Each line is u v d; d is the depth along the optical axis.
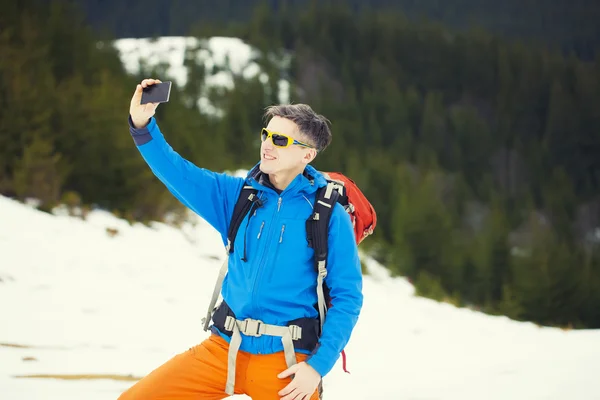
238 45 150.38
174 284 10.57
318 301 2.41
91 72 32.00
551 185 132.88
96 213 15.20
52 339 6.48
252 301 2.39
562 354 6.54
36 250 10.71
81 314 7.79
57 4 34.50
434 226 58.53
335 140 84.38
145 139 2.40
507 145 152.62
